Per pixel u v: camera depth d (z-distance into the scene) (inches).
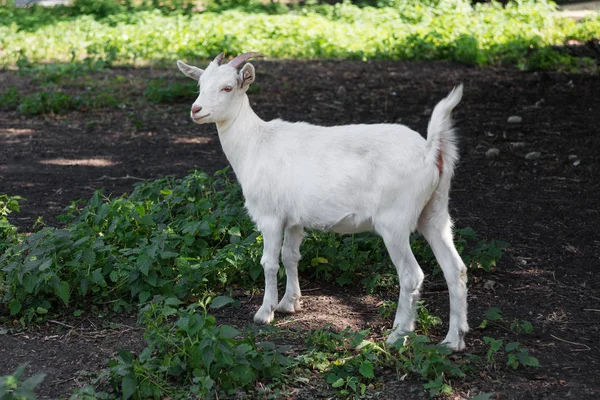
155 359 188.1
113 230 253.0
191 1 1019.3
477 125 454.9
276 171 208.7
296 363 192.2
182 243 252.7
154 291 231.0
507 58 650.2
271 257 215.5
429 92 547.2
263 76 597.6
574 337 213.3
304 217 207.0
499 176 365.7
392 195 195.0
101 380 189.6
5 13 912.9
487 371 192.4
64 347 208.5
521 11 802.2
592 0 957.2
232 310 229.9
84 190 349.7
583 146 409.4
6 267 223.5
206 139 441.4
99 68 618.8
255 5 944.3
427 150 194.5
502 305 233.3
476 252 255.9
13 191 346.0
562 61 622.8
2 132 452.8
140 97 533.0
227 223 261.7
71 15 937.5
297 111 494.3
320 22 811.4
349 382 182.9
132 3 981.2
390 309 222.5
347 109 500.4
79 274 229.3
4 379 155.4
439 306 232.5
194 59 671.8
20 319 220.5
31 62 649.6
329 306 233.1
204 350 180.2
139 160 398.9
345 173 199.9
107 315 225.9
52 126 469.4
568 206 323.9
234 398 180.5
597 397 181.0
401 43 710.5
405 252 198.1
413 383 186.5
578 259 269.3
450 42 687.7
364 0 959.0
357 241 261.4
